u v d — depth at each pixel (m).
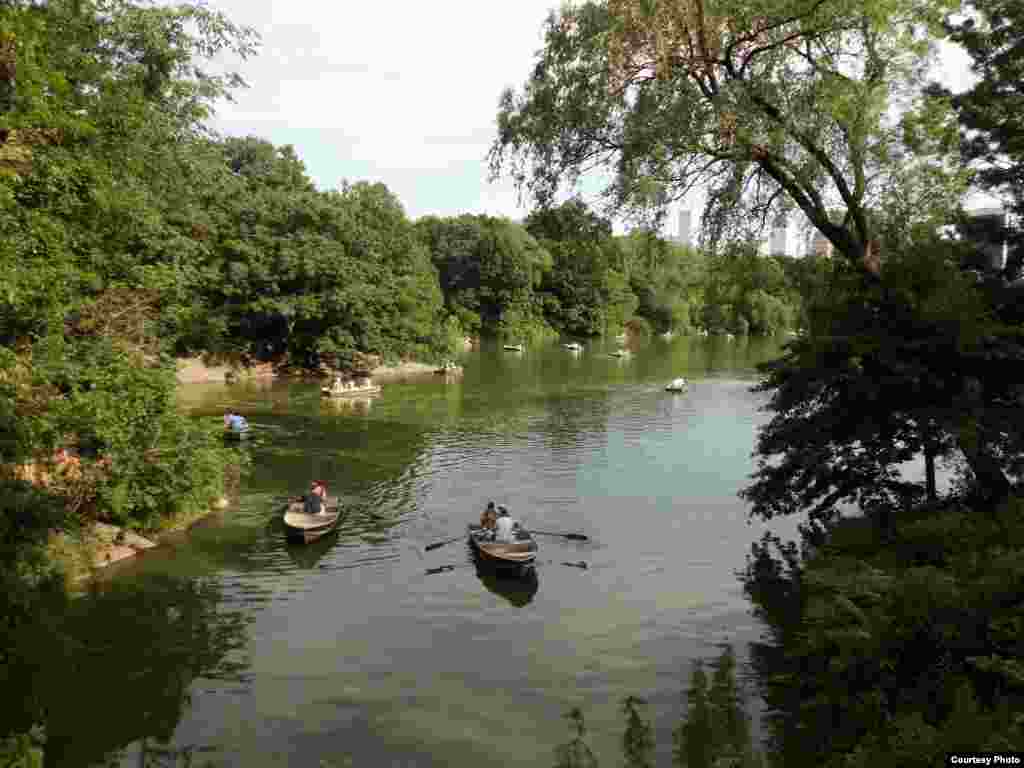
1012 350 12.49
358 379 44.34
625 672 12.04
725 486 24.06
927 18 13.51
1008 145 13.83
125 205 17.05
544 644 13.09
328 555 17.61
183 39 17.52
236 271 47.31
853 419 14.82
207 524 19.56
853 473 15.56
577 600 15.12
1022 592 8.13
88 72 15.22
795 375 14.79
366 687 11.57
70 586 15.16
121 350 18.06
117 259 19.03
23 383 13.79
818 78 13.66
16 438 11.05
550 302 97.00
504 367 61.25
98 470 16.62
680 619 14.12
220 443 22.72
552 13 14.29
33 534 9.69
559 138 14.07
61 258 15.59
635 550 18.12
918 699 7.91
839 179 14.12
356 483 23.95
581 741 10.07
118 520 18.06
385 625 13.88
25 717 10.56
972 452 12.85
